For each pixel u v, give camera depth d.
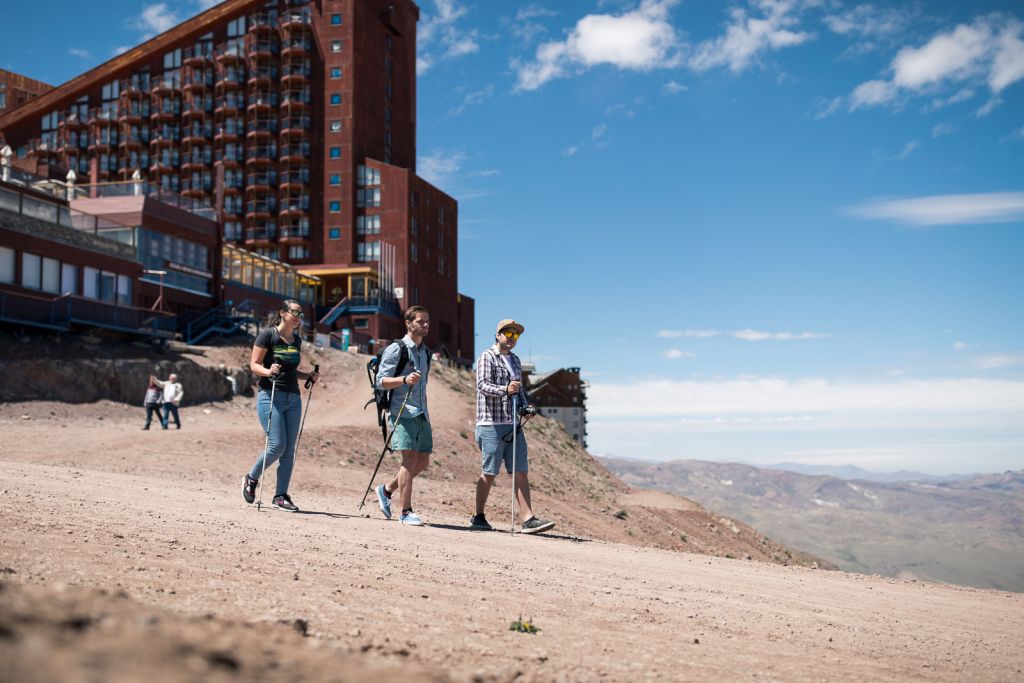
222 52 96.44
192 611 2.84
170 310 51.25
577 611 4.80
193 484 12.77
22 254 37.22
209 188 96.00
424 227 93.12
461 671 2.41
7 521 5.11
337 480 19.98
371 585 4.57
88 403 34.41
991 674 4.35
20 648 1.15
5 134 107.06
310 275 83.50
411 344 9.23
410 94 103.69
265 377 9.05
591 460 60.88
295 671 1.48
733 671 3.49
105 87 103.50
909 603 7.59
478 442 9.92
